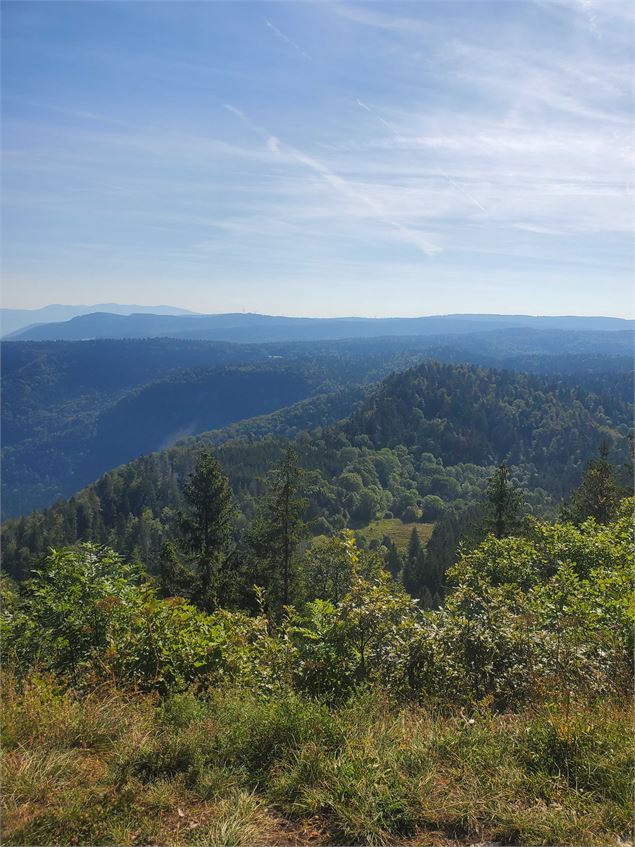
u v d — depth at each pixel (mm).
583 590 7027
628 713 4121
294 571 21156
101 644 5418
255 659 5488
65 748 3740
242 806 3188
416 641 5180
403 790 3252
